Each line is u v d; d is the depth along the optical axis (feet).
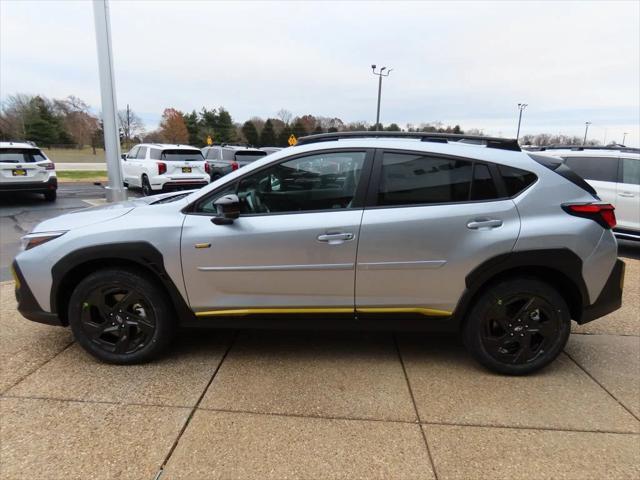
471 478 7.18
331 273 9.88
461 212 9.62
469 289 9.79
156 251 9.89
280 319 10.36
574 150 25.95
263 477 7.14
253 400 9.19
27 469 7.23
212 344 11.75
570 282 9.84
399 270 9.79
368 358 11.06
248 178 10.04
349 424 8.46
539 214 9.67
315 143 10.19
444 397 9.39
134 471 7.23
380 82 94.38
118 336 10.43
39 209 37.42
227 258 9.89
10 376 10.00
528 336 10.05
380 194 9.85
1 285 16.49
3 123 175.73
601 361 11.04
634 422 8.64
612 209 9.97
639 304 15.03
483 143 10.34
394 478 7.16
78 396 9.25
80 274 10.57
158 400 9.14
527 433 8.27
